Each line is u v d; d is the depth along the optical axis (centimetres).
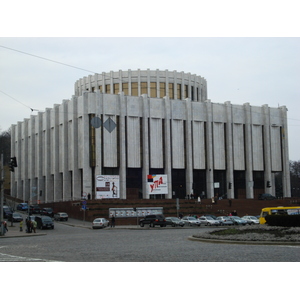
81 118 8481
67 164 8894
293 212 5428
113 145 8444
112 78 9681
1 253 2281
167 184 8575
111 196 7525
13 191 11331
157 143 8812
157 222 5903
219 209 7856
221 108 9388
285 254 1834
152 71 9638
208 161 9106
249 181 9381
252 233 2878
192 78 10075
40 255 2089
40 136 9912
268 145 9625
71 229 5888
